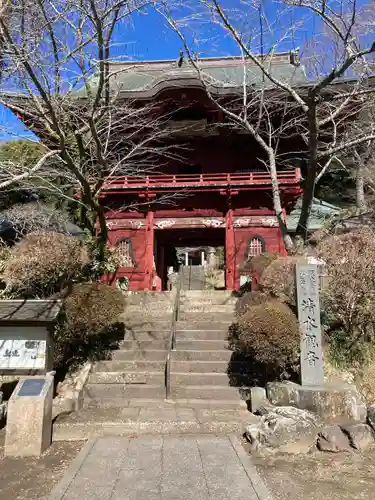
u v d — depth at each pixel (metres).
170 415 7.06
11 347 7.49
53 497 4.14
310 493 4.43
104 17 7.72
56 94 8.98
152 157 18.59
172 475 4.68
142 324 10.77
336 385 7.17
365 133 12.41
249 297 9.45
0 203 15.55
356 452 5.64
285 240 10.41
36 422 5.54
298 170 17.73
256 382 8.43
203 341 9.73
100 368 9.01
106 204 18.66
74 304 8.36
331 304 8.87
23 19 7.94
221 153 20.30
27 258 9.36
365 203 18.92
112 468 4.86
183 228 18.45
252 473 4.76
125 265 18.14
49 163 12.53
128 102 15.12
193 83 16.77
